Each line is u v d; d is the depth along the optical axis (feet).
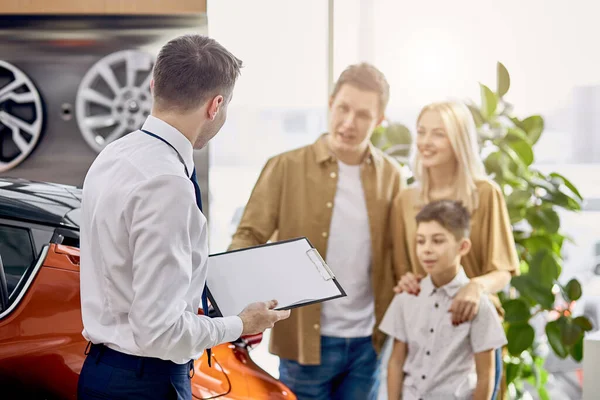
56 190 8.38
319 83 12.38
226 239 12.61
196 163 12.44
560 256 12.41
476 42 11.97
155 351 4.91
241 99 12.44
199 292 5.40
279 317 5.82
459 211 11.05
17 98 12.57
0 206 7.48
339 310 11.23
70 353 7.26
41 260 7.43
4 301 7.20
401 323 11.28
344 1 12.13
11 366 7.14
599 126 12.03
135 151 5.25
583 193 12.31
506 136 11.76
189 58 5.38
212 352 7.95
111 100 12.59
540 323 12.67
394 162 11.40
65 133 12.64
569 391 12.88
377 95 11.18
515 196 11.76
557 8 11.89
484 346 11.03
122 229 5.05
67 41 12.48
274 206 11.41
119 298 5.22
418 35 12.02
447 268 11.07
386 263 11.38
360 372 11.41
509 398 12.55
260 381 7.88
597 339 10.14
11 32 12.44
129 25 12.44
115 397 5.29
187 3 12.38
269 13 12.35
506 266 11.32
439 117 11.19
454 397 11.07
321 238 11.27
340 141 11.19
